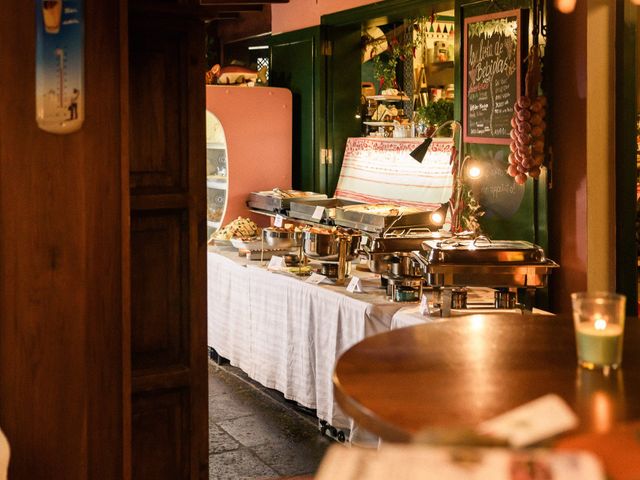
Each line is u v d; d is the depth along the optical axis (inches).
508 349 66.7
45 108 101.7
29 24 100.3
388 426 49.6
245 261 226.4
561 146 177.6
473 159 201.9
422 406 52.9
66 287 105.0
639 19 188.1
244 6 152.0
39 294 103.9
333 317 179.6
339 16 261.4
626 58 171.5
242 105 278.2
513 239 190.1
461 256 150.4
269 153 283.9
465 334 71.5
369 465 35.7
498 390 55.9
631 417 49.9
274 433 189.5
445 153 228.2
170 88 115.3
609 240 176.7
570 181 176.4
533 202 182.5
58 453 106.7
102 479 109.4
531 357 64.3
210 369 240.2
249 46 339.0
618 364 61.7
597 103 172.4
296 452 178.2
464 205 203.3
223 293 232.1
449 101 243.1
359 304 171.2
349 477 34.7
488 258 150.6
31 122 101.6
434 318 156.6
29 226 102.7
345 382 58.2
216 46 362.6
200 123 116.9
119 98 105.3
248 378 231.6
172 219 117.3
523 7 183.6
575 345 67.9
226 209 278.8
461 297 157.4
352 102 276.7
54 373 105.6
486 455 36.5
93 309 106.8
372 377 59.2
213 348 245.6
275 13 298.8
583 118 172.2
